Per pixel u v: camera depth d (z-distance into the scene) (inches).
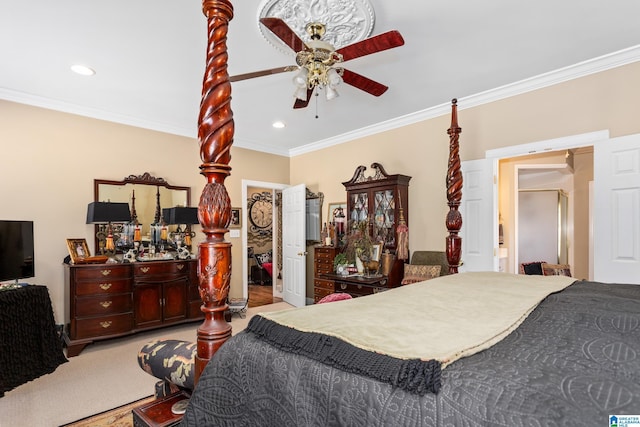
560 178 221.9
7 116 129.5
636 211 101.7
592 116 111.0
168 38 94.5
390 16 85.6
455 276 79.6
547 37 95.7
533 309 47.3
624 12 84.5
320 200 208.4
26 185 133.1
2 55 103.3
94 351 128.8
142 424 48.8
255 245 308.5
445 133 149.1
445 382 27.2
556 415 22.3
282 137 198.2
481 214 136.6
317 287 189.8
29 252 119.6
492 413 23.8
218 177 48.9
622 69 105.9
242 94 133.5
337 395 30.9
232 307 173.8
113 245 148.9
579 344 32.5
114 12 83.0
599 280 107.9
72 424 81.4
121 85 124.8
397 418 26.7
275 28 70.3
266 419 35.4
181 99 137.9
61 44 97.3
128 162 159.6
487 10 83.5
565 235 225.8
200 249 48.1
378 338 35.8
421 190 157.5
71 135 144.1
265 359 38.1
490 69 114.8
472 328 38.9
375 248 158.7
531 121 124.1
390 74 117.6
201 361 46.6
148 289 143.2
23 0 78.0
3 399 93.1
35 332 106.2
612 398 23.4
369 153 179.9
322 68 81.9
